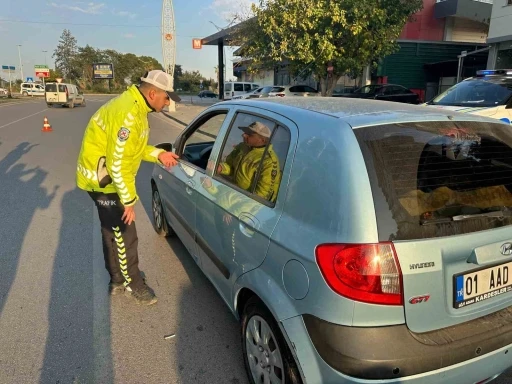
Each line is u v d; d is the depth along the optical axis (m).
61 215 5.44
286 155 2.14
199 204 3.02
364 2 13.40
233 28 19.89
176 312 3.21
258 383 2.27
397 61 23.02
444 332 1.78
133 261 3.25
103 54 93.31
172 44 26.98
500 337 1.85
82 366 2.58
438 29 24.81
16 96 55.62
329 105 2.40
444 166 1.91
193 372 2.55
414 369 1.67
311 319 1.77
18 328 2.95
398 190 1.75
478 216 1.87
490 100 7.32
